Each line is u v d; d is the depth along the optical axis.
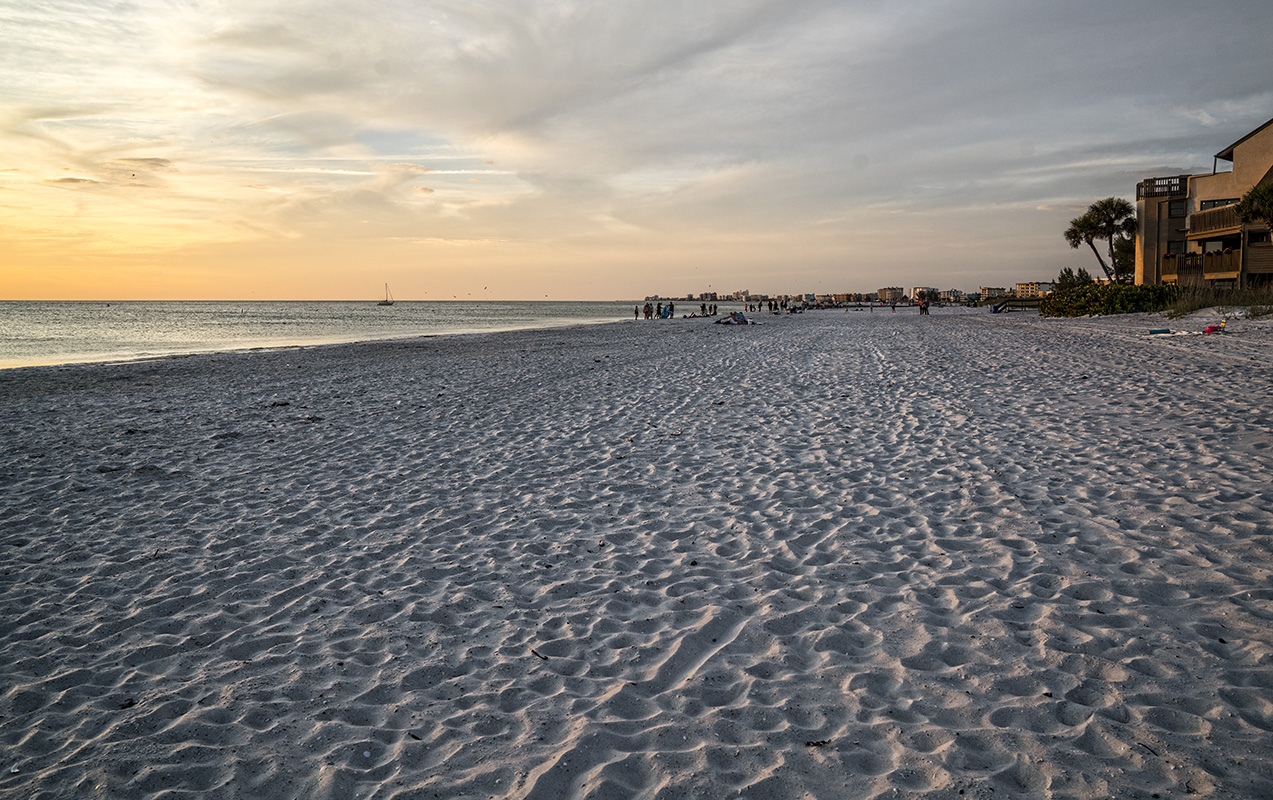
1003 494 6.11
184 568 5.25
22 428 11.20
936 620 3.94
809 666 3.54
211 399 14.11
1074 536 5.09
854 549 5.09
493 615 4.32
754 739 2.95
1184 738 2.80
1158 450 7.24
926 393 11.86
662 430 9.77
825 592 4.39
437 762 2.89
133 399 14.27
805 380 14.35
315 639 4.07
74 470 8.34
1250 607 3.87
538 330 46.62
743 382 14.52
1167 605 3.97
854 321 48.31
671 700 3.28
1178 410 9.09
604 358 22.03
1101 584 4.26
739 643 3.81
